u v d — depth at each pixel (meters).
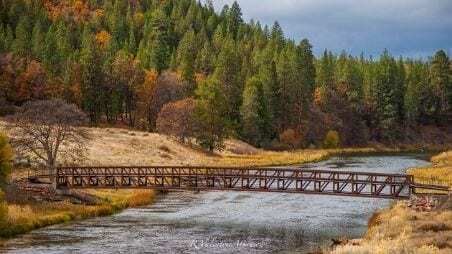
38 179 58.53
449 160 104.25
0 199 42.00
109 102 131.88
